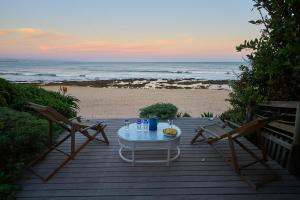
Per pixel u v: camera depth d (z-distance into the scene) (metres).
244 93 4.75
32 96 6.61
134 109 11.34
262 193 2.72
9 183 2.87
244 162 3.58
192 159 3.67
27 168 3.27
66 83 23.73
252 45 3.49
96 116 9.79
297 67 2.85
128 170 3.31
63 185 2.91
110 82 25.05
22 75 35.78
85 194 2.71
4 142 3.24
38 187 2.86
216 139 3.66
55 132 4.75
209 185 2.90
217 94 16.70
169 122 4.30
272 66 3.17
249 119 4.61
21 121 3.91
